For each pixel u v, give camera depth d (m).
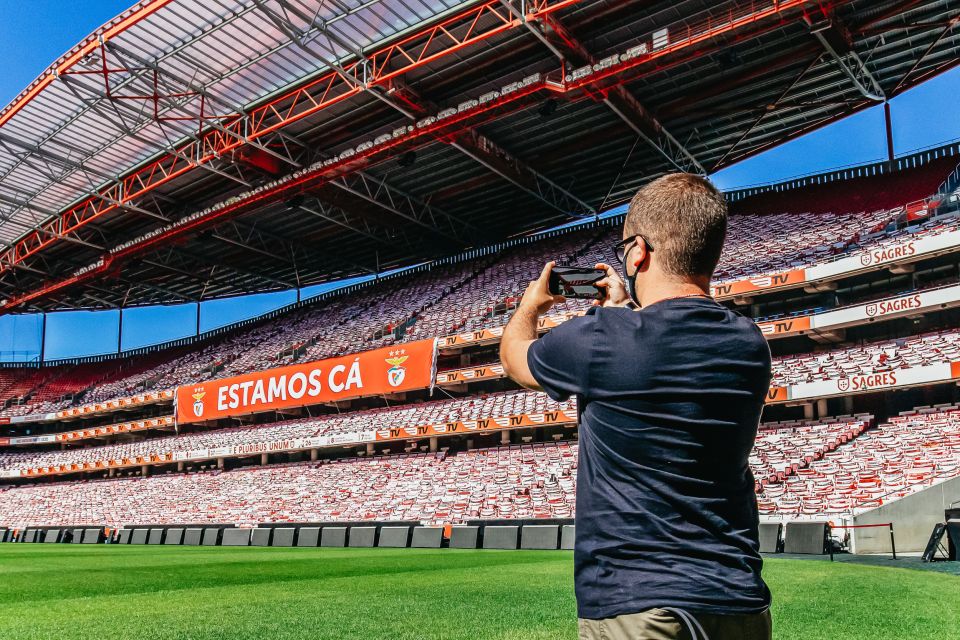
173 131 31.56
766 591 1.60
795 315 27.86
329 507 32.09
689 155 33.72
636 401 1.61
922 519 17.38
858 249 28.48
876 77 30.22
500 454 31.50
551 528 19.34
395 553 18.00
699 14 24.17
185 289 55.12
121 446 47.69
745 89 29.34
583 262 38.69
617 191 38.84
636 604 1.50
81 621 6.57
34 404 56.03
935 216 27.62
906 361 23.81
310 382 38.25
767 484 21.83
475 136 31.77
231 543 24.92
